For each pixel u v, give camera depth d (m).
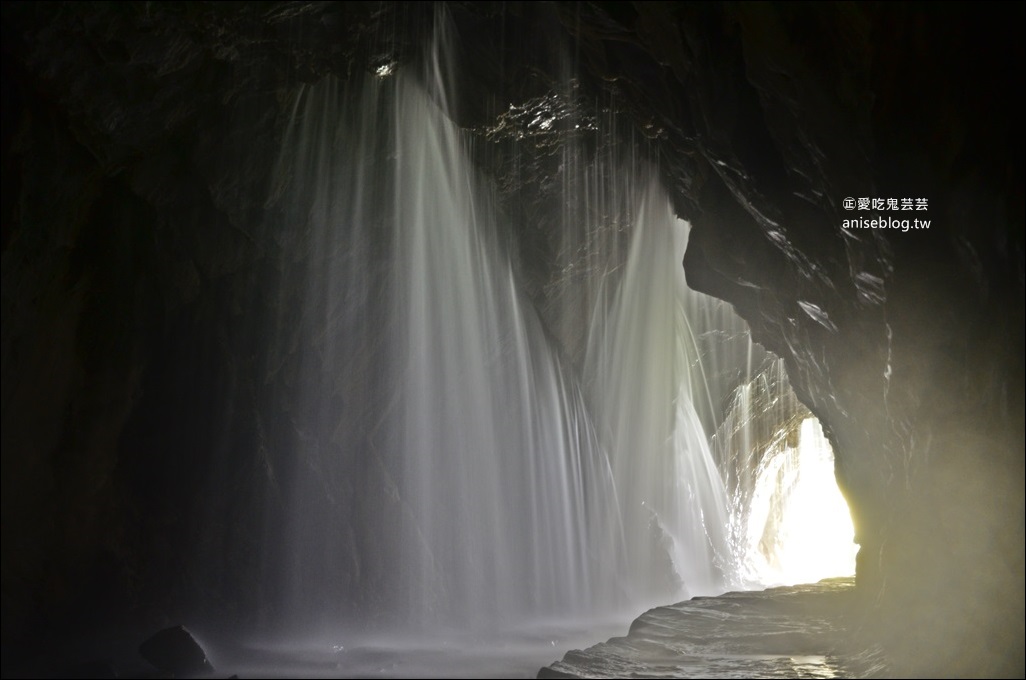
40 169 11.37
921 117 7.78
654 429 24.97
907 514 8.89
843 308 11.05
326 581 14.97
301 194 15.36
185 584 13.14
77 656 11.23
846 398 12.27
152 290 13.63
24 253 11.38
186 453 13.75
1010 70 7.13
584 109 15.16
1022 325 6.90
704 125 11.86
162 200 13.61
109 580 12.36
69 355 12.53
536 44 13.06
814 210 10.89
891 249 8.41
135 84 12.01
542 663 12.41
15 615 11.07
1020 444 6.85
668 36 11.11
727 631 12.68
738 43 10.43
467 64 13.51
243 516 14.14
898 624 8.48
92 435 12.62
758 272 13.79
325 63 13.17
